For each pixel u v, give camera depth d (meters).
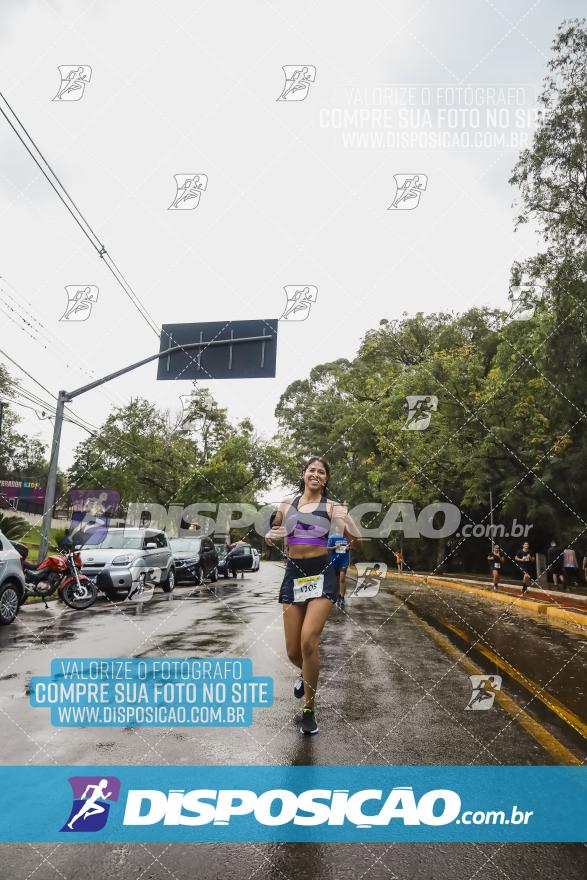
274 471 47.22
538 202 21.38
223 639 9.02
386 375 38.12
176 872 2.91
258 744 4.62
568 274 21.02
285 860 3.05
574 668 7.70
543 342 22.59
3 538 10.88
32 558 27.11
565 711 5.66
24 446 60.28
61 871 2.90
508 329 27.25
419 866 3.01
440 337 36.03
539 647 9.36
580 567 25.36
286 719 5.25
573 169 20.86
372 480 38.00
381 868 2.98
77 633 9.48
